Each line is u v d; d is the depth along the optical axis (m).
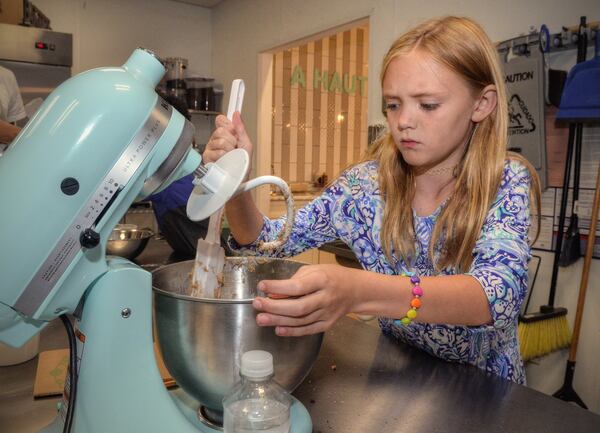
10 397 0.67
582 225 1.71
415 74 0.69
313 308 0.52
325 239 1.00
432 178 0.86
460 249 0.79
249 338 0.53
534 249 1.85
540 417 0.67
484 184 0.78
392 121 0.75
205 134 4.02
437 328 0.85
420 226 0.88
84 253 0.49
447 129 0.72
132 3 3.71
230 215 0.85
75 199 0.47
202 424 0.59
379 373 0.80
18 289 0.46
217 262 0.67
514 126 1.85
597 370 1.72
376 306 0.58
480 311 0.62
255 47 3.50
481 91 0.75
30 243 0.46
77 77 0.51
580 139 1.66
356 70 4.23
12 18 2.90
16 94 2.77
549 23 1.75
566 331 1.76
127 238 1.52
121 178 0.49
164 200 1.64
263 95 3.51
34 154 0.46
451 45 0.69
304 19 3.00
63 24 3.48
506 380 0.78
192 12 3.98
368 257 0.97
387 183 0.90
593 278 1.70
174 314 0.54
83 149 0.47
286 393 0.56
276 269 0.75
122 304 0.52
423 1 2.20
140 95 0.50
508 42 1.84
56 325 0.94
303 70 3.94
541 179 1.79
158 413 0.54
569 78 1.64
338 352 0.89
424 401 0.71
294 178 3.99
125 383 0.52
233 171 0.54
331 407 0.69
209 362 0.54
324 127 4.11
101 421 0.51
